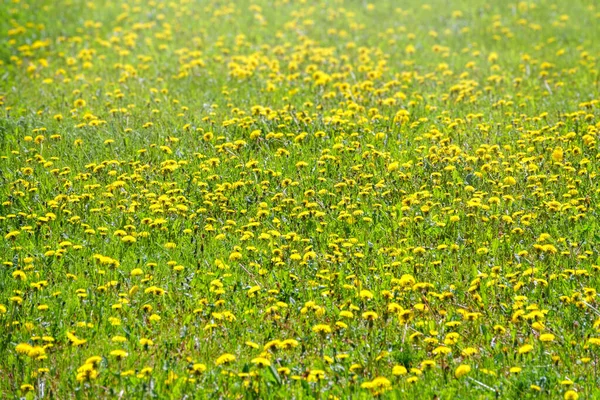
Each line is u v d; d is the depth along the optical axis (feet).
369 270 25.85
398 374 19.72
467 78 50.34
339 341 21.91
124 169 33.76
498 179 31.81
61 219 29.25
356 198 30.53
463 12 75.56
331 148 35.47
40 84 50.34
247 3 81.05
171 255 26.86
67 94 47.65
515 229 27.02
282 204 30.01
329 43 63.87
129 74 50.88
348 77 50.34
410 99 44.21
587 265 25.63
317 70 51.37
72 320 22.99
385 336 21.90
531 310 23.00
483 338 22.26
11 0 75.56
